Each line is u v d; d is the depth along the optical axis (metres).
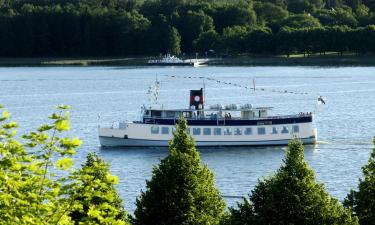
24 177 132.62
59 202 133.00
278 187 184.12
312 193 183.38
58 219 129.12
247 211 189.12
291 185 183.38
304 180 184.00
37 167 134.25
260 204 189.00
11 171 131.50
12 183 129.38
